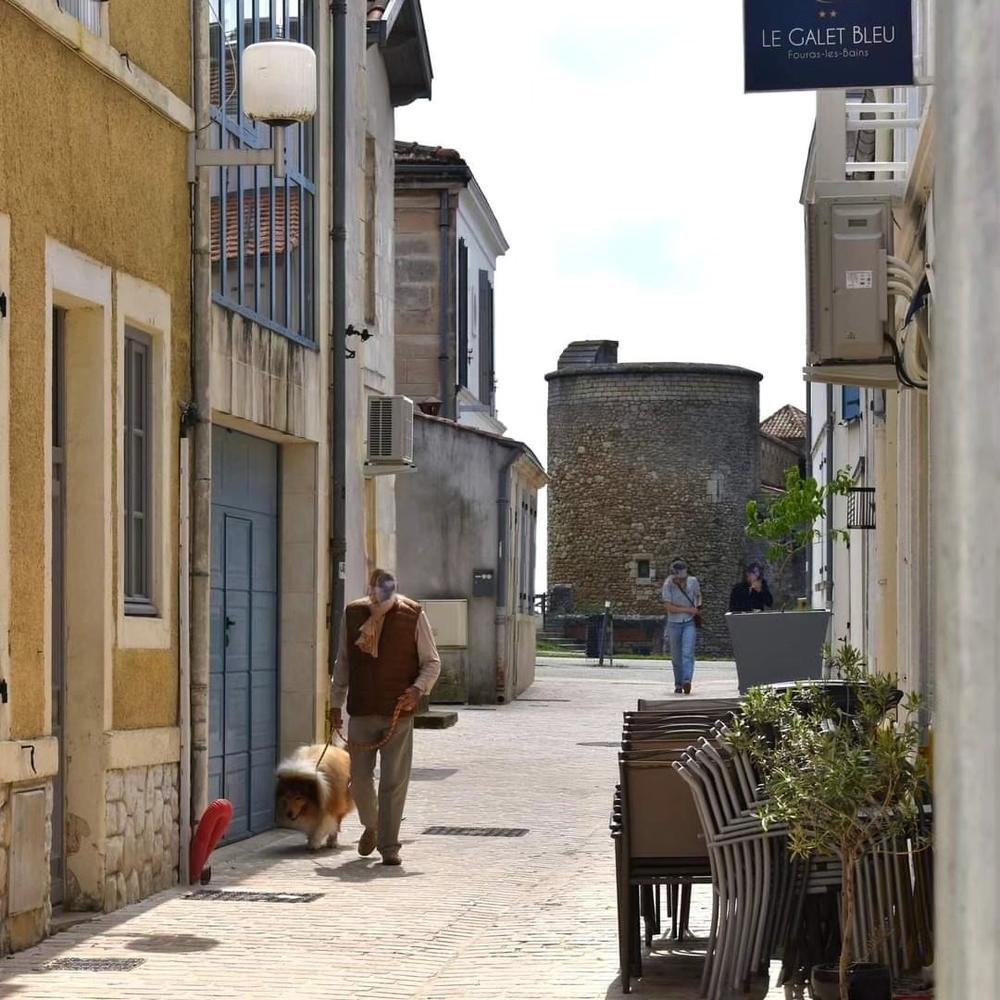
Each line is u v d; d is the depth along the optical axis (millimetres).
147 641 12406
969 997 3219
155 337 12742
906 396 15875
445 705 31969
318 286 17672
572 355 87688
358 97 19812
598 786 19062
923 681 14977
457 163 37469
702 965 9586
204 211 13273
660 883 8891
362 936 10875
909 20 9945
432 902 12133
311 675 17172
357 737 14195
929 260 11586
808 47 10000
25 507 10477
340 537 17844
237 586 15906
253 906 11977
